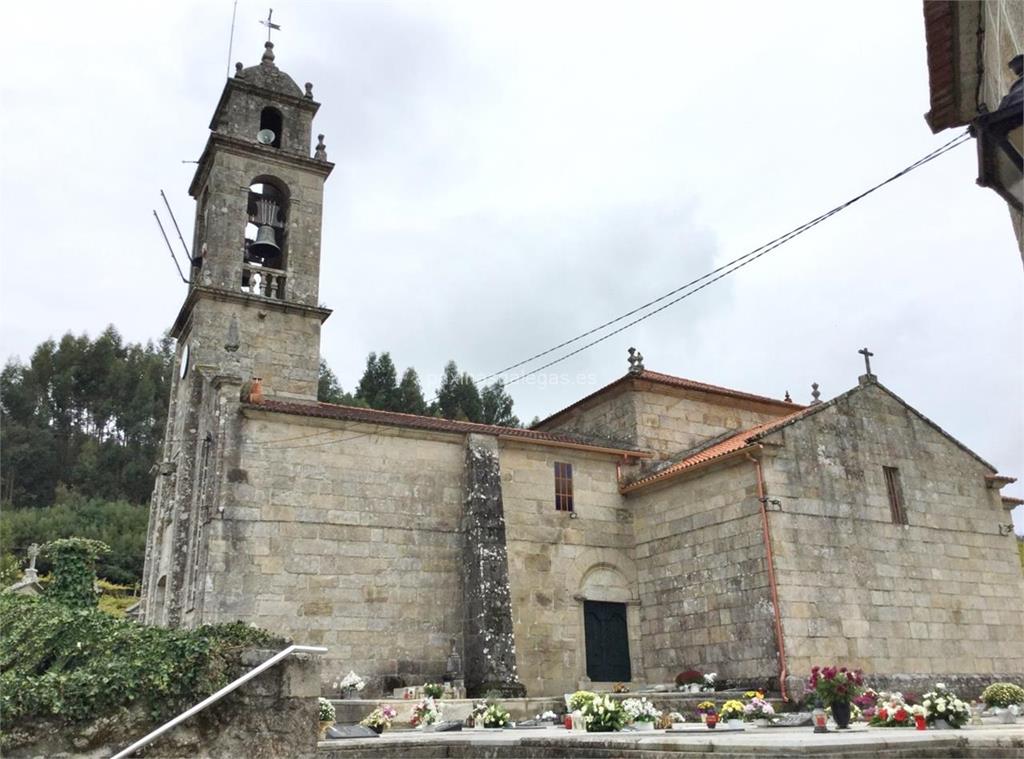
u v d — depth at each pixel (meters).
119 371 93.25
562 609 24.69
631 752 10.93
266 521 21.56
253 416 22.25
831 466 23.30
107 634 9.38
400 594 22.67
